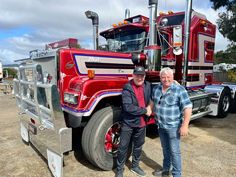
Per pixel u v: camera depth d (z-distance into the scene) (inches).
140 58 163.5
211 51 248.8
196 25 217.9
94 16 215.8
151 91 126.0
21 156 152.6
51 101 113.2
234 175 128.7
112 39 226.4
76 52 144.7
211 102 258.5
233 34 585.0
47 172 131.6
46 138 130.3
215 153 158.4
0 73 553.3
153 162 143.8
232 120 257.3
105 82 131.9
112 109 130.5
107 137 130.2
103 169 130.3
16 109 313.6
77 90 128.4
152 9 162.7
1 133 201.3
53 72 142.8
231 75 616.1
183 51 189.8
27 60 172.4
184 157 151.2
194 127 225.5
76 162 144.9
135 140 125.3
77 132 179.9
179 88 109.7
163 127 114.3
